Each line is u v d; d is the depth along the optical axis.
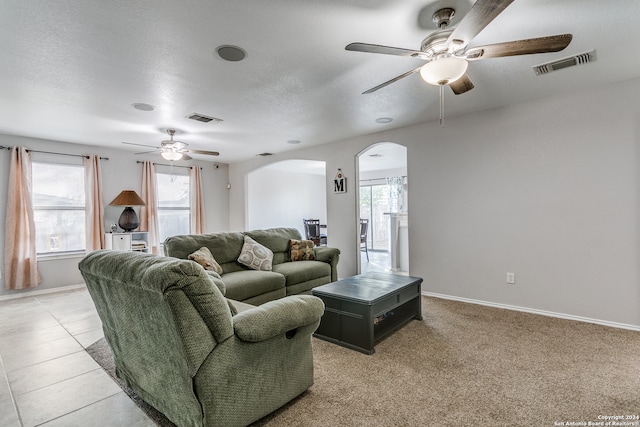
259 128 4.27
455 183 3.89
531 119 3.36
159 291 1.30
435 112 3.70
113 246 4.96
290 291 3.73
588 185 3.07
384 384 2.05
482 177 3.69
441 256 4.02
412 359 2.39
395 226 5.88
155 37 2.04
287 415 1.75
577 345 2.58
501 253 3.58
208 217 6.88
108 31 1.96
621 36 2.12
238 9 1.76
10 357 2.57
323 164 7.96
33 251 4.51
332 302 2.73
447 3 1.74
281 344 1.74
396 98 3.23
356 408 1.80
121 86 2.79
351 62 2.42
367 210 9.66
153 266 1.39
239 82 2.76
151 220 5.76
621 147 2.91
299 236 4.76
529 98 3.30
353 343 2.60
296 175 9.63
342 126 4.24
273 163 6.29
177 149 4.49
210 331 1.41
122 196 5.05
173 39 2.06
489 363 2.31
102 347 2.75
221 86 2.83
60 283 4.82
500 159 3.56
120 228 5.35
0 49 2.15
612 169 2.95
